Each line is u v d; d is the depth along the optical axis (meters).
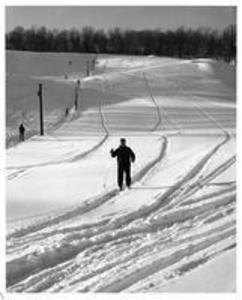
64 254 10.03
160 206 14.11
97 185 17.44
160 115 56.66
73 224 12.23
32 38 134.75
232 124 47.34
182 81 97.12
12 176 20.03
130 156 16.73
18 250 10.20
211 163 20.23
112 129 45.81
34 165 23.77
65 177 19.31
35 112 59.16
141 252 9.87
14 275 9.09
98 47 137.00
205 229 11.16
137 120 52.34
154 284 8.20
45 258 9.73
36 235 11.29
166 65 111.81
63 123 52.72
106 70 112.94
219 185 16.02
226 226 11.18
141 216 13.09
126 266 9.09
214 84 96.62
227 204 13.53
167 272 8.68
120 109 62.69
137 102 70.25
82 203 14.51
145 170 20.17
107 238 10.95
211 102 74.31
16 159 26.89
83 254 9.90
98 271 8.93
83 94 73.81
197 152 23.77
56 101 66.88
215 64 112.56
